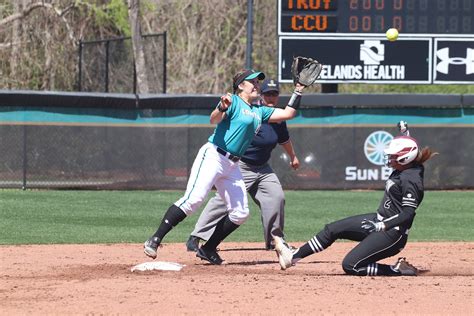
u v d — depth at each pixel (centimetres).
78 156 5175
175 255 2872
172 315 1795
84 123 5175
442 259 2803
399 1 5428
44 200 4603
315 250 2341
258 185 2844
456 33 5488
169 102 5238
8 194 4838
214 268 2514
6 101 5059
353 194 5209
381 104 5428
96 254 2870
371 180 5462
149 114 5247
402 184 2244
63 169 5162
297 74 2469
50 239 3303
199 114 5272
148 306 1880
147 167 5253
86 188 5184
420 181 2241
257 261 2708
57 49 7144
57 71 7150
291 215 4225
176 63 7869
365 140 5444
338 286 2130
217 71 7800
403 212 2234
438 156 5497
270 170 2853
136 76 6512
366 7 5409
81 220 3900
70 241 3256
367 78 5438
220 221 2573
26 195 4812
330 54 5400
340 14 5397
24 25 7125
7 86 7106
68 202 4550
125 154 5228
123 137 5222
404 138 2256
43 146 5131
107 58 6247
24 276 2331
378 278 2277
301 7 5362
